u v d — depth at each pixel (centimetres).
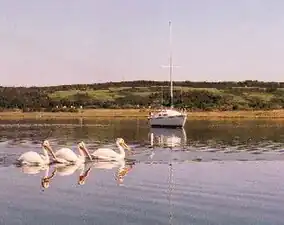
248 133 6544
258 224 2012
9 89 14888
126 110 13150
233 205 2283
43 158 3462
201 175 3006
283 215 2134
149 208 2236
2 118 11281
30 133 6419
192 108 13375
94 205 2284
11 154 3978
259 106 14025
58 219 2072
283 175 3020
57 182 2802
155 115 7888
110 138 5691
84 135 6144
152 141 5312
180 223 2011
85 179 2891
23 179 2888
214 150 4384
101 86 17488
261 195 2483
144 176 2969
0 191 2567
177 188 2628
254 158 3812
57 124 8788
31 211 2188
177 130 7250
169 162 3578
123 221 2041
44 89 16138
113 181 2825
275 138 5678
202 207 2255
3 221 2047
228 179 2878
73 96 15600
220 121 10294
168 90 15188
